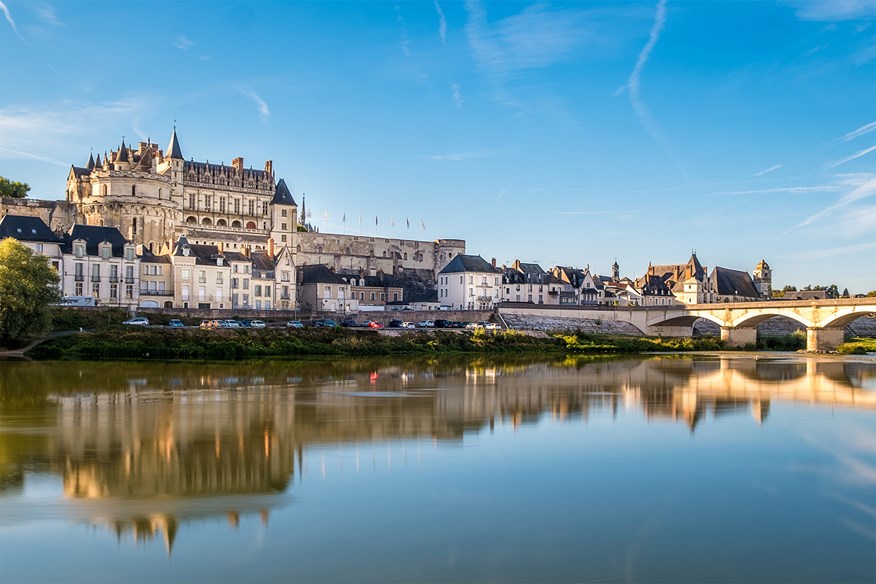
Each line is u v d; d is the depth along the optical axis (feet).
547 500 94.63
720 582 71.10
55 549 77.61
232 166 636.48
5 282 280.92
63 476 103.76
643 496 96.73
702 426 148.66
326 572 72.28
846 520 88.22
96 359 290.76
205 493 96.53
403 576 71.51
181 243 429.38
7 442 124.36
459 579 71.00
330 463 112.68
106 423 142.72
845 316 430.61
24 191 577.02
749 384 233.35
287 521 86.02
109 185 514.68
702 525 86.07
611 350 444.96
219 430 137.18
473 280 563.07
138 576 71.41
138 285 400.06
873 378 259.39
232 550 77.46
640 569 73.61
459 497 95.55
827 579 72.02
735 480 105.09
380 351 367.66
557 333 458.91
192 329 332.60
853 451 124.67
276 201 626.23
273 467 109.70
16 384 201.77
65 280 377.09
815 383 238.48
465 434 137.08
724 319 499.92
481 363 323.78
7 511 88.84
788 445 129.49
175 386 205.36
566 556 76.59
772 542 81.05
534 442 130.31
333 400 180.75
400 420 151.12
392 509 90.53
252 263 457.68
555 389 213.25
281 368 272.92
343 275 578.25
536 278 631.56
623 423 151.53
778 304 467.11
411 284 652.07
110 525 84.58
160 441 126.52
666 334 535.60
